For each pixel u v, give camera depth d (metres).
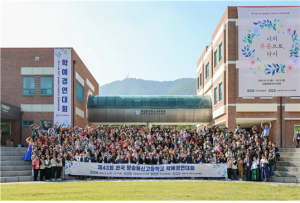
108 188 16.78
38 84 33.97
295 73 29.86
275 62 30.02
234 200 13.58
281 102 30.73
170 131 27.66
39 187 17.22
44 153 21.97
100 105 39.41
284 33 30.05
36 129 25.62
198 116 38.94
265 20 30.22
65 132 24.61
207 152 22.22
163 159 22.27
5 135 33.41
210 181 20.38
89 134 25.62
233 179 21.95
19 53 34.28
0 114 29.30
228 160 21.78
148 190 16.09
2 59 34.22
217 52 35.69
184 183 19.02
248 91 30.16
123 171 21.89
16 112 32.62
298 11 30.19
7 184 18.75
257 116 30.77
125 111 39.06
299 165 23.28
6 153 24.28
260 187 17.80
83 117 39.50
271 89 29.97
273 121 31.14
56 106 33.53
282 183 20.19
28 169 22.59
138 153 22.28
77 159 21.98
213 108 38.09
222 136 24.02
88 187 17.17
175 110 38.94
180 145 23.55
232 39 31.33
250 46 30.23
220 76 33.94
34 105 33.84
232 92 31.00
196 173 21.80
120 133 26.56
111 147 22.97
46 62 34.12
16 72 34.09
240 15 30.47
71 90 33.78
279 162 23.72
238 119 30.70
